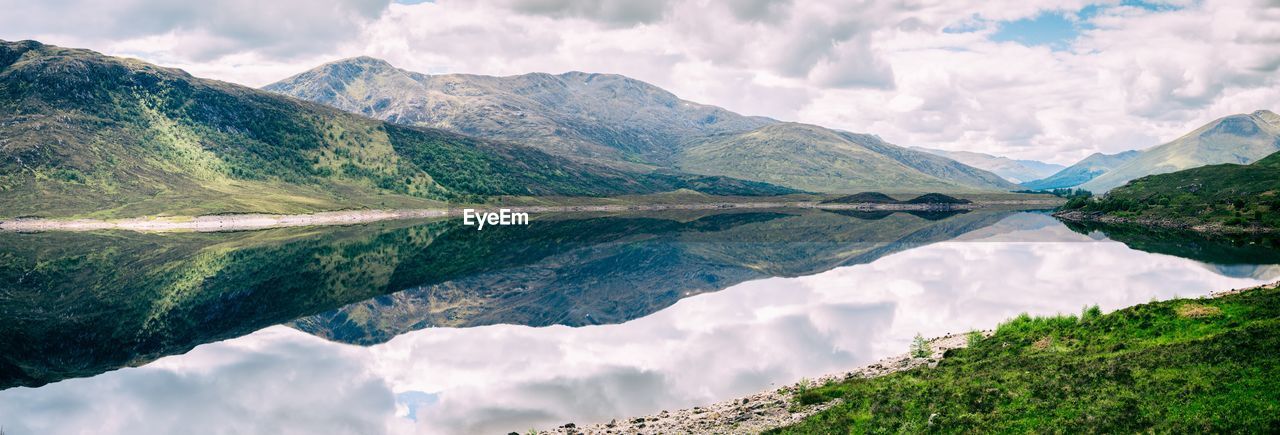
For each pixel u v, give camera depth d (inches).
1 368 2459.4
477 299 4050.2
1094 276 4185.5
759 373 2132.1
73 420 1916.8
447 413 1860.2
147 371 2438.5
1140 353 1450.5
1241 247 6003.9
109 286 4350.4
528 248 7017.7
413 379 2256.4
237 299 3986.2
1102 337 1710.1
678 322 3127.5
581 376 2197.3
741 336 2721.5
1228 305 1694.1
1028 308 3125.0
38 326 3144.7
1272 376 1151.0
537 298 4052.7
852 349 2413.9
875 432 1283.2
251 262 5728.3
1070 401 1246.3
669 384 2052.2
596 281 4677.7
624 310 3580.2
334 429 1786.4
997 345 1908.2
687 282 4512.8
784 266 5221.5
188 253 6397.6
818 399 1614.2
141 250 6673.2
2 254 6077.8
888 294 3656.5
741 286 4205.2
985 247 6323.8
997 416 1243.2
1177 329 1616.6
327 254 6446.9
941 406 1343.5
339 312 3629.4
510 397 1984.5
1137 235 7583.7
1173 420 1088.2
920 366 1824.6
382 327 3260.3
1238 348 1310.3
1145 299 3297.2
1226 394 1131.3
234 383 2257.6
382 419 1852.9
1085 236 7485.2
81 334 3016.7
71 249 6692.9
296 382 2265.0
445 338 2997.0
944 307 3193.9
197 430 1811.0
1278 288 1857.8
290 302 3919.8
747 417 1558.8
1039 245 6446.9
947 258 5408.5
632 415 1764.3
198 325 3267.7
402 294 4212.6
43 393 2172.7
